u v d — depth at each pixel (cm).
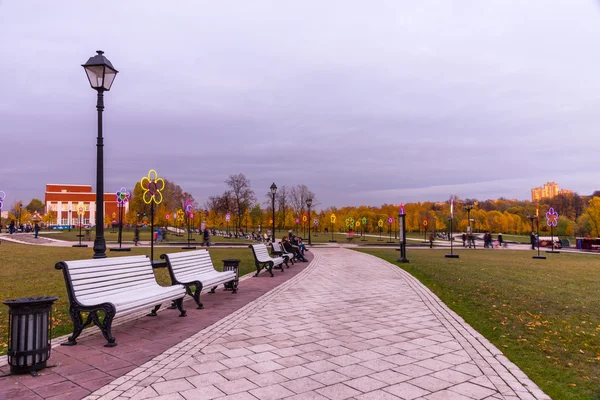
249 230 8294
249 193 6606
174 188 8931
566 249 4353
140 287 744
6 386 427
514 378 465
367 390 426
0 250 2647
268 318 776
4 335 642
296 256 2114
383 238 6538
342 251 3134
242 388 427
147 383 438
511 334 674
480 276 1527
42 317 479
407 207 9206
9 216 9538
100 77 845
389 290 1143
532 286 1266
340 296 1039
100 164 848
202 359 523
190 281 873
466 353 561
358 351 566
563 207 10850
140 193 7488
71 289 579
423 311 854
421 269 1755
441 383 448
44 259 1994
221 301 958
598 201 6231
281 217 7625
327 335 652
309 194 7806
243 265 1884
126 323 727
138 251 2652
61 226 8600
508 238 7419
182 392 414
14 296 986
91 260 632
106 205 10588
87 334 644
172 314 806
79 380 446
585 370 499
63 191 10638
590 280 1462
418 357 541
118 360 516
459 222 9144
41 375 461
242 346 585
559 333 684
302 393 415
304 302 950
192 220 6756
